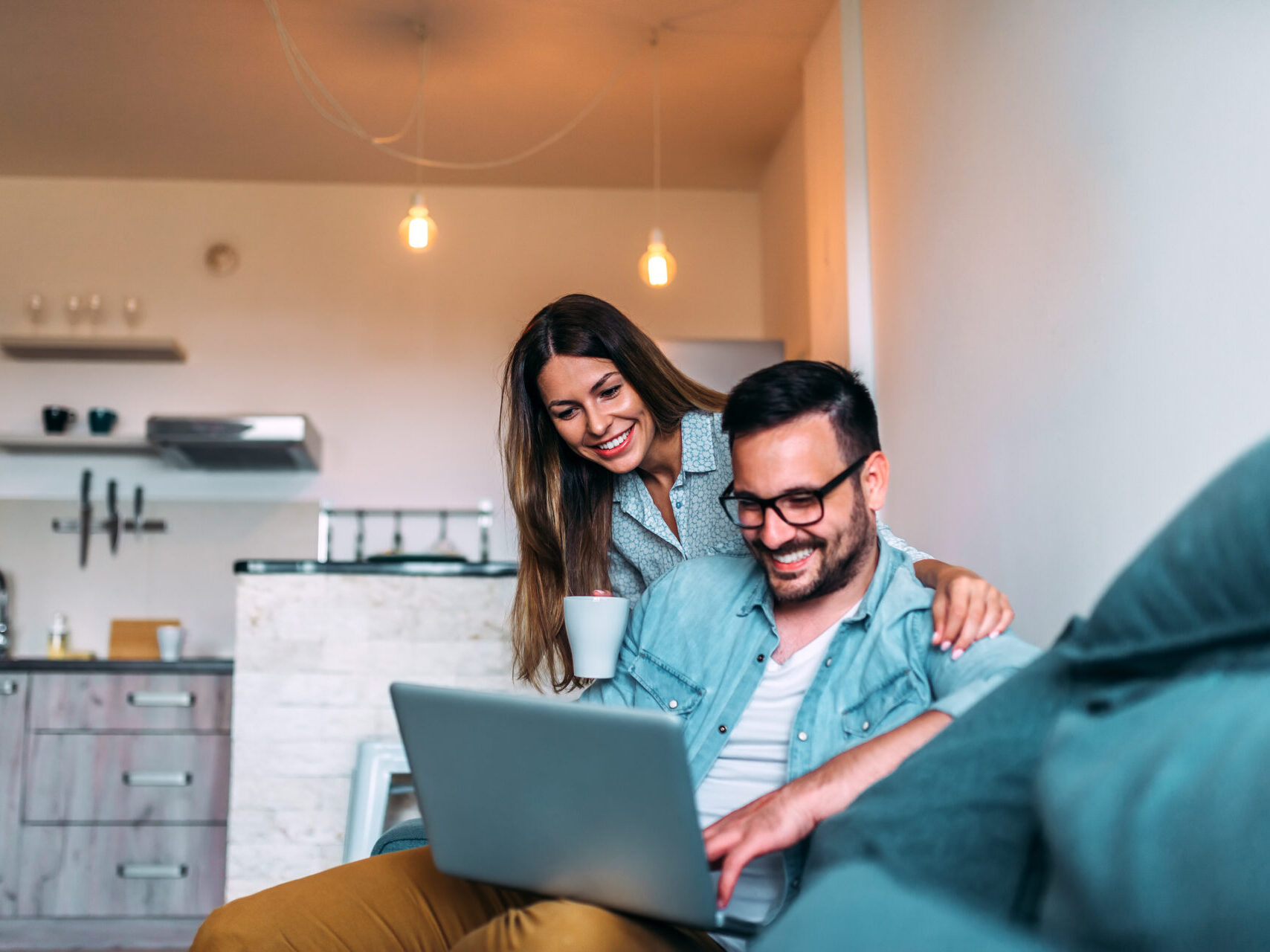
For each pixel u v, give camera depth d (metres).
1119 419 1.98
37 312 5.07
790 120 4.80
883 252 3.54
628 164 5.23
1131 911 0.62
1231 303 1.63
